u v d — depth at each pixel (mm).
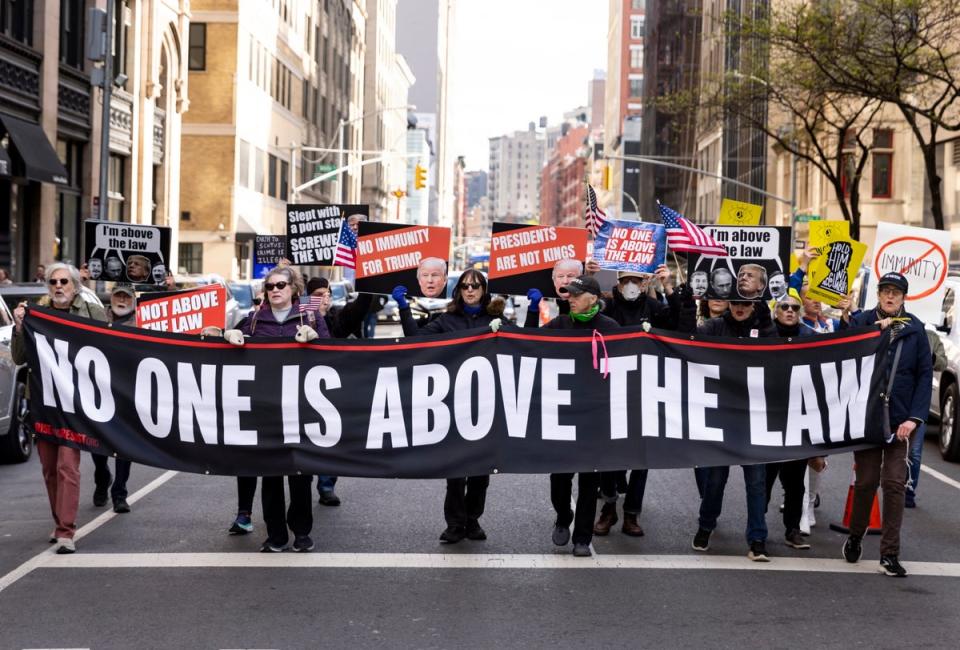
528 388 8812
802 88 33000
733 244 11141
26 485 11922
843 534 9914
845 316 10375
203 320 9664
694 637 6766
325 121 76438
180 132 46750
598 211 11258
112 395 8812
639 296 10680
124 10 38031
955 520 10523
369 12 104625
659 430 8844
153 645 6516
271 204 59938
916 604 7559
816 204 49625
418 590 7746
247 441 8781
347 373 8789
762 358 8875
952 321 15062
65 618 7031
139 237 13875
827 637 6801
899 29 28766
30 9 30219
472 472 8781
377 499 11102
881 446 8633
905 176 43094
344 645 6547
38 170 28547
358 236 10000
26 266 31094
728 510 10828
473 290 9148
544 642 6637
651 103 39688
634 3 142375
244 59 52812
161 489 11633
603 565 8516
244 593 7633
